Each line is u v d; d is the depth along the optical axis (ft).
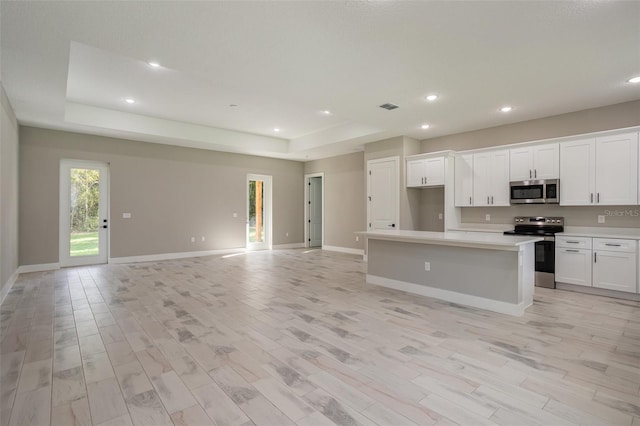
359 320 11.10
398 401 6.48
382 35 9.36
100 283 16.46
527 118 17.13
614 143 13.99
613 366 7.89
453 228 18.99
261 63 11.13
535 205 17.26
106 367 7.89
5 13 8.14
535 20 8.55
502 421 5.87
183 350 8.83
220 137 23.97
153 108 19.04
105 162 21.75
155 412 6.15
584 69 11.43
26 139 18.94
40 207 19.42
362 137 21.68
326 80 12.51
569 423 5.82
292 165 31.81
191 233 25.38
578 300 13.38
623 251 13.38
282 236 31.07
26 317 11.41
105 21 8.58
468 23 8.73
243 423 5.82
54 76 11.84
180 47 10.02
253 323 10.85
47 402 6.46
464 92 13.61
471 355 8.47
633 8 7.98
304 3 7.89
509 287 11.63
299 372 7.64
